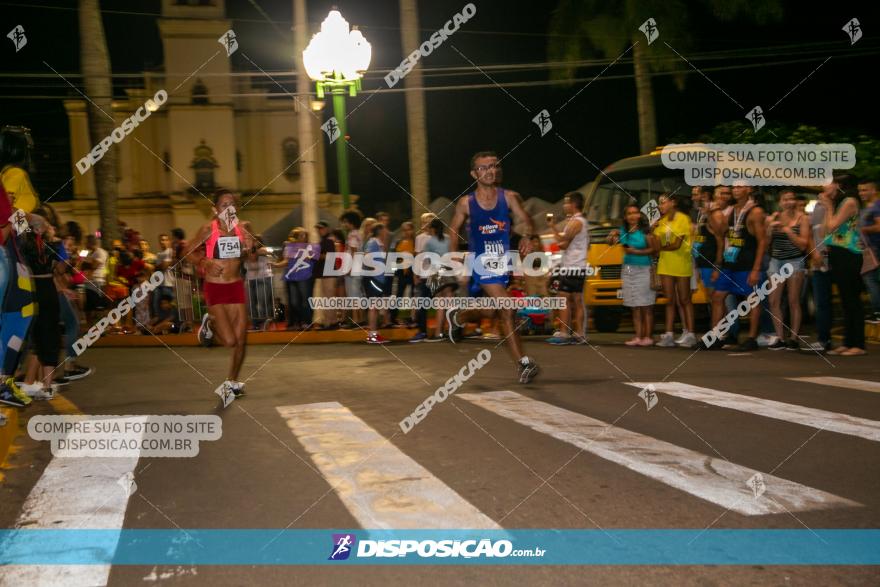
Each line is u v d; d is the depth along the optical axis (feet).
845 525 12.15
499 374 27.76
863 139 52.95
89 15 59.98
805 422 18.92
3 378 19.84
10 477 15.96
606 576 10.58
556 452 16.67
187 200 119.65
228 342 24.49
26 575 10.98
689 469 15.21
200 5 118.32
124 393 26.45
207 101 119.65
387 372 29.48
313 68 47.32
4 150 22.72
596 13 73.46
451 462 16.11
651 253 35.17
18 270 20.25
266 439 18.65
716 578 10.43
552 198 114.42
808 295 45.03
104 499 14.33
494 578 10.61
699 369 27.78
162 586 10.59
